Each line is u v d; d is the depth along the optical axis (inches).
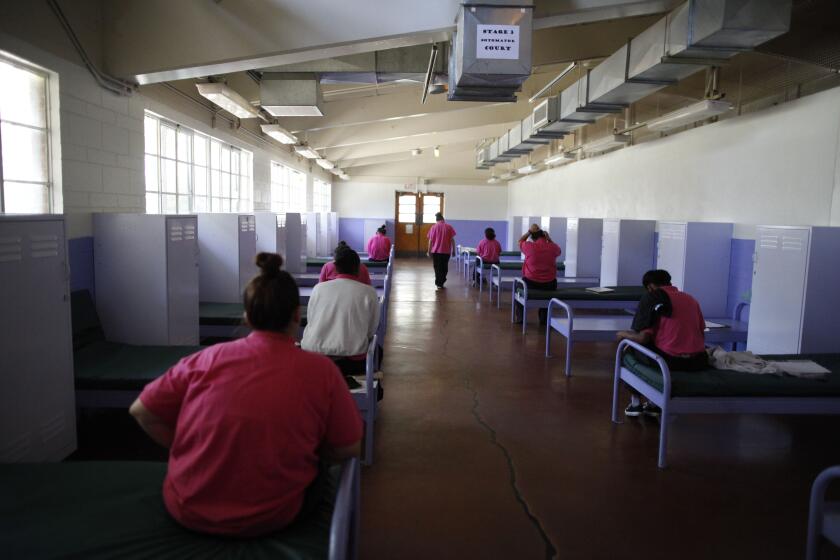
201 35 174.1
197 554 65.6
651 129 311.3
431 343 271.3
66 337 126.8
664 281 157.6
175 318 179.3
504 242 766.5
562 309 359.3
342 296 144.8
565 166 502.9
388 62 243.8
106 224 171.2
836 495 124.7
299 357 70.1
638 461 141.6
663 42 172.1
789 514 116.5
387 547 102.3
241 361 68.5
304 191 540.7
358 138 449.1
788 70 216.7
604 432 160.6
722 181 260.5
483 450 146.9
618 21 254.4
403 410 176.4
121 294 173.9
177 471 68.3
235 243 236.8
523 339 283.0
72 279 161.3
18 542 68.4
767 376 142.8
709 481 131.0
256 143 357.7
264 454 65.5
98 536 69.6
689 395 137.2
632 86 209.0
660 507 118.6
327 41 174.6
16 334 110.2
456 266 665.6
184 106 240.7
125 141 188.9
